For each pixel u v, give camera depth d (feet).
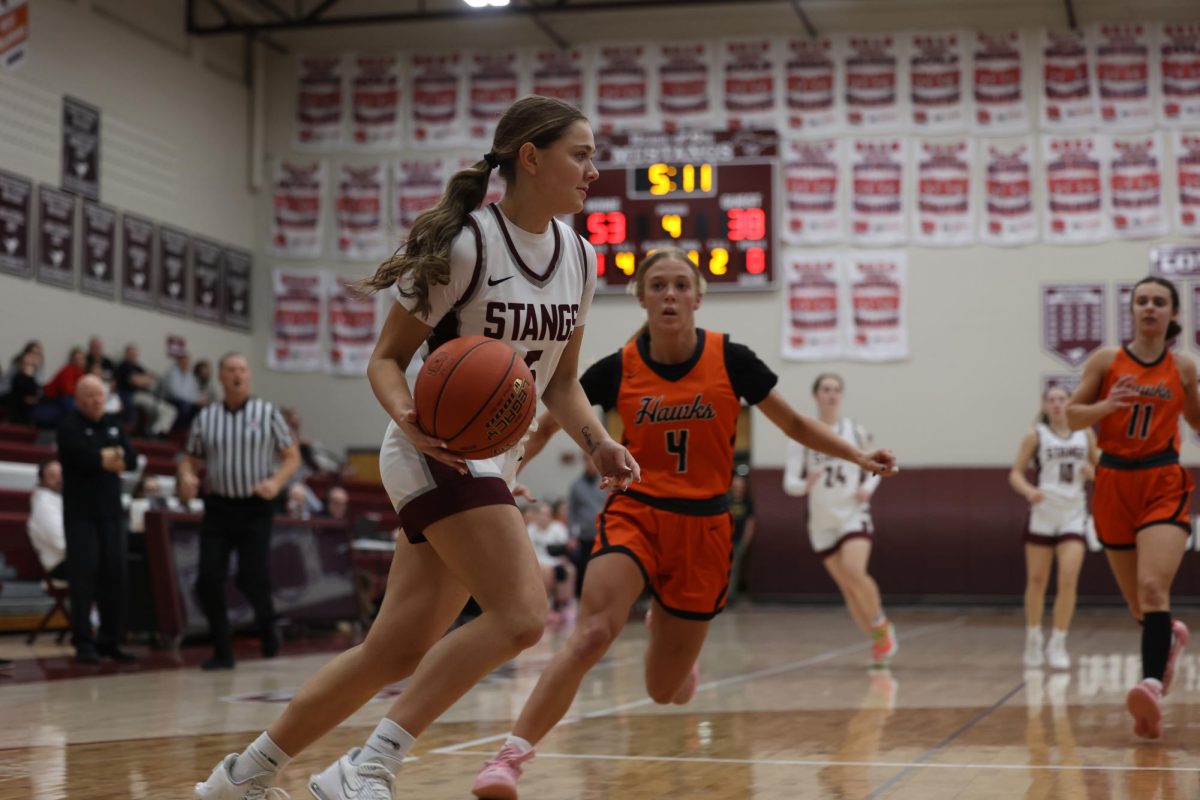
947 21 59.82
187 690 22.70
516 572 9.37
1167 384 16.84
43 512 33.76
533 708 10.86
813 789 12.60
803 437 12.98
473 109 63.21
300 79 64.49
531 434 12.87
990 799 11.93
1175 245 57.57
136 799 12.01
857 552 28.68
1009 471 57.93
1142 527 16.63
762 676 26.12
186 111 59.67
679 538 12.73
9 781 13.10
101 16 54.34
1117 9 58.59
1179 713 18.86
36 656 30.55
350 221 63.77
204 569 27.09
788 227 60.08
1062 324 58.23
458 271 9.52
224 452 27.14
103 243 53.93
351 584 38.11
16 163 49.42
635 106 61.46
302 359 63.62
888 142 59.88
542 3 60.75
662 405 12.92
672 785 12.94
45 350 50.57
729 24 61.16
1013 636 39.73
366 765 9.20
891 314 59.41
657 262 13.01
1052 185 58.80
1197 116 57.72
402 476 9.59
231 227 62.80
